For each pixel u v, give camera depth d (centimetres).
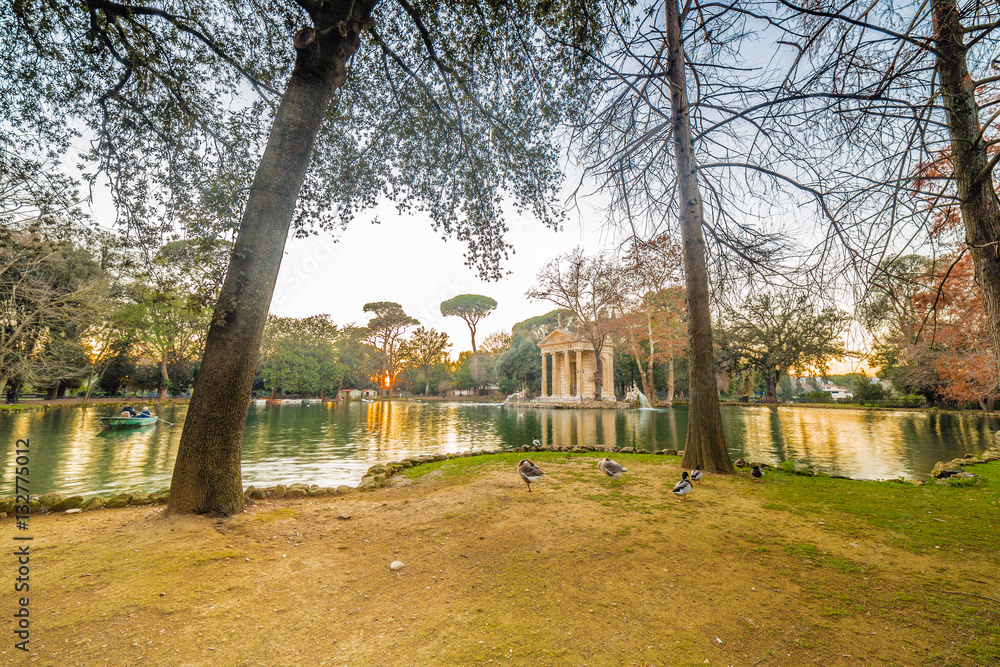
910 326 545
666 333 4550
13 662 284
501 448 1742
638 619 358
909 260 533
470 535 574
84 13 682
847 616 362
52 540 529
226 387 645
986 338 1305
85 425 2331
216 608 369
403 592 409
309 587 418
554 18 706
